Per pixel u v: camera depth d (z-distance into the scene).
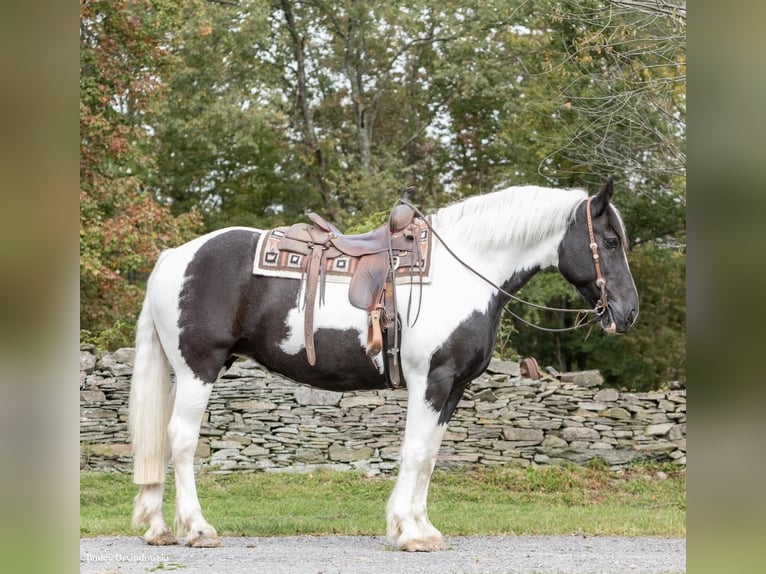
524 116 17.23
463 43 18.31
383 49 20.62
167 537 5.86
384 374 5.84
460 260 5.82
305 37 20.30
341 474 9.56
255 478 9.44
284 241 5.92
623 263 5.82
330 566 5.13
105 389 9.64
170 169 19.80
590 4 12.42
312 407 9.81
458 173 21.09
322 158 20.31
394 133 20.97
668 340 18.22
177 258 5.97
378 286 5.74
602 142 11.44
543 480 9.59
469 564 5.31
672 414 10.09
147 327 5.96
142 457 5.79
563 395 10.09
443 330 5.65
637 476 9.82
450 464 9.81
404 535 5.71
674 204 17.44
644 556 5.86
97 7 14.26
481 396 10.00
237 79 18.62
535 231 5.87
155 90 14.95
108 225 14.03
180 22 15.61
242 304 5.85
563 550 6.10
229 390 9.73
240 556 5.47
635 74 11.05
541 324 19.80
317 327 5.77
